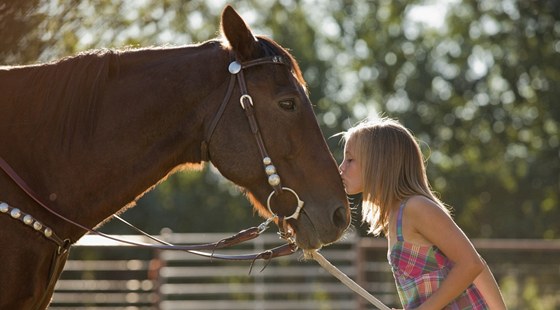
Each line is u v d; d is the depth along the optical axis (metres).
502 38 41.41
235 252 24.05
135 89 5.99
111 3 12.12
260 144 5.95
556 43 39.75
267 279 28.89
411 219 6.00
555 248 16.02
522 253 17.98
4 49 10.77
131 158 5.93
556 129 42.56
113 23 12.28
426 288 5.95
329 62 50.03
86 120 5.89
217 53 6.12
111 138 5.90
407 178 6.18
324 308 18.56
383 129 6.27
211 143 6.01
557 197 42.50
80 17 11.46
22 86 5.94
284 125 5.96
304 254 6.18
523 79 41.44
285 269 19.19
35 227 5.68
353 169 6.36
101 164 5.88
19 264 5.66
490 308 6.43
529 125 43.25
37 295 5.76
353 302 18.39
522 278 18.00
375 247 16.64
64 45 11.55
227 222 45.00
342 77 50.28
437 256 6.00
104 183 5.90
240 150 5.97
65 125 5.87
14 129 5.84
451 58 45.50
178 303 17.55
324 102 48.78
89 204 5.89
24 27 10.79
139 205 42.41
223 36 6.24
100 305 18.55
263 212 6.19
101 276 28.86
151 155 5.98
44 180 5.80
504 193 43.84
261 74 6.01
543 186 42.66
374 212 6.36
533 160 43.19
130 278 28.91
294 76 6.11
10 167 5.73
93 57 6.04
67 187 5.83
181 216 44.59
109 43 12.39
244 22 6.01
